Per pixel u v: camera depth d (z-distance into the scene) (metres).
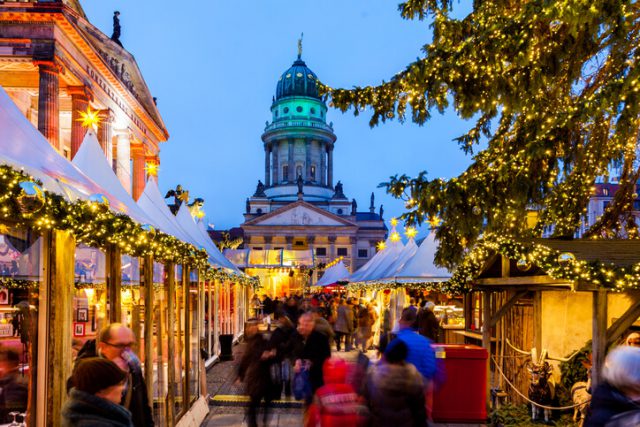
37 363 3.96
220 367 14.53
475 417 8.40
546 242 7.54
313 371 6.92
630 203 11.73
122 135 33.16
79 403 2.86
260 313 32.06
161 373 6.94
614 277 5.60
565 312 9.36
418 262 15.71
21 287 4.80
